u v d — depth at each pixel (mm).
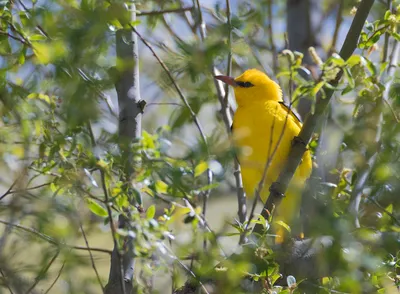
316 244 8758
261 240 8430
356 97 10688
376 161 10789
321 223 7828
